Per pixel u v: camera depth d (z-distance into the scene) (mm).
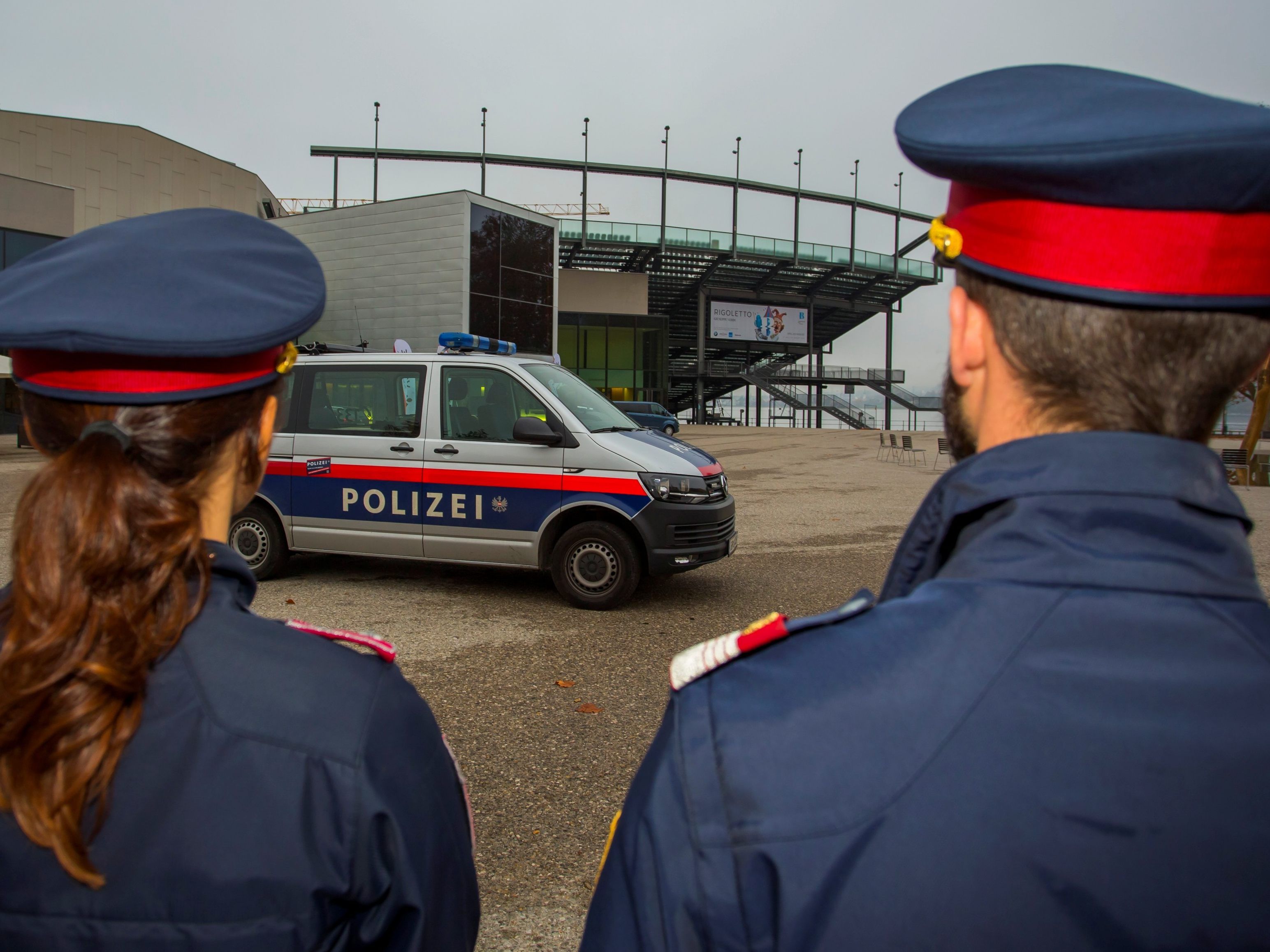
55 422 801
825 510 11461
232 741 731
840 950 541
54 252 814
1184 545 589
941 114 651
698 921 595
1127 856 529
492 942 2322
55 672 664
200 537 772
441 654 4758
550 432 5637
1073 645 573
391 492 6055
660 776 650
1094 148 531
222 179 40750
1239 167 520
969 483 662
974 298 689
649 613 5707
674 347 64188
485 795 3135
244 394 834
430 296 23734
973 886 532
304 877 721
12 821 708
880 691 597
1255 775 542
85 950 700
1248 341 601
